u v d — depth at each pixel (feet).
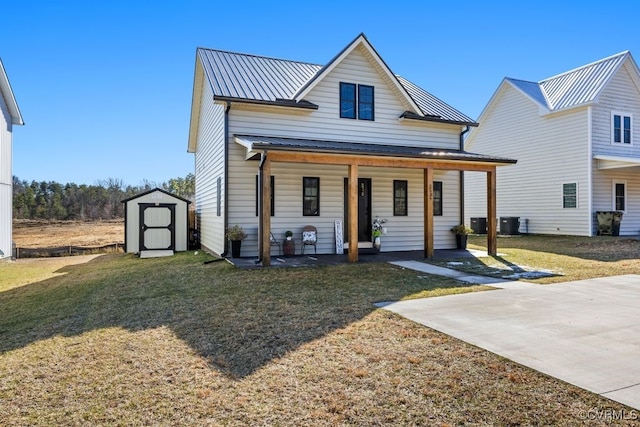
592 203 57.26
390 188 43.01
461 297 21.11
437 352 13.15
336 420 9.18
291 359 12.82
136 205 51.34
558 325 15.99
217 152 40.81
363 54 42.11
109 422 9.34
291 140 36.65
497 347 13.51
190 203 53.21
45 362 13.17
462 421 9.04
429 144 45.06
